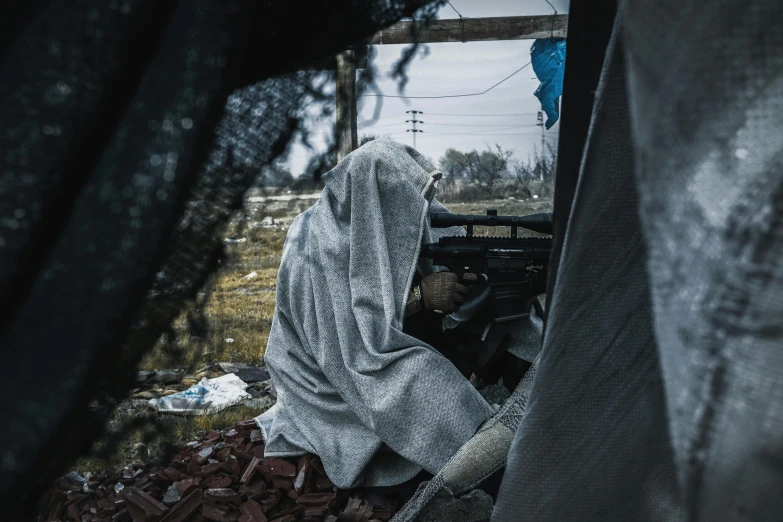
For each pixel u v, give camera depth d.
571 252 1.07
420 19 1.24
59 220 0.95
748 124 0.66
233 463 2.68
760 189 0.65
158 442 1.19
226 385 4.18
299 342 2.89
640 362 1.09
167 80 0.93
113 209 0.93
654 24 0.73
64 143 0.91
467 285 2.55
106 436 1.11
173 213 0.96
